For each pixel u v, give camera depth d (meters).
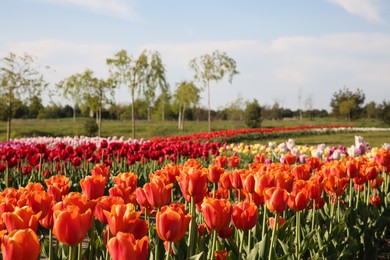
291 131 41.38
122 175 3.79
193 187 3.24
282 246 4.00
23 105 31.03
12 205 2.65
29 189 3.29
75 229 2.15
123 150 12.16
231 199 7.66
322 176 5.25
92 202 2.59
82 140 20.72
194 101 53.72
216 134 30.42
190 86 53.16
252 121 54.56
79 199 2.58
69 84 39.84
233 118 85.44
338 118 76.56
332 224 5.18
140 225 2.37
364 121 75.31
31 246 1.80
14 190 3.20
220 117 97.75
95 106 41.16
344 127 49.38
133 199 3.32
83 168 11.74
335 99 76.81
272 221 4.32
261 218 5.01
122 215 2.31
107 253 2.85
